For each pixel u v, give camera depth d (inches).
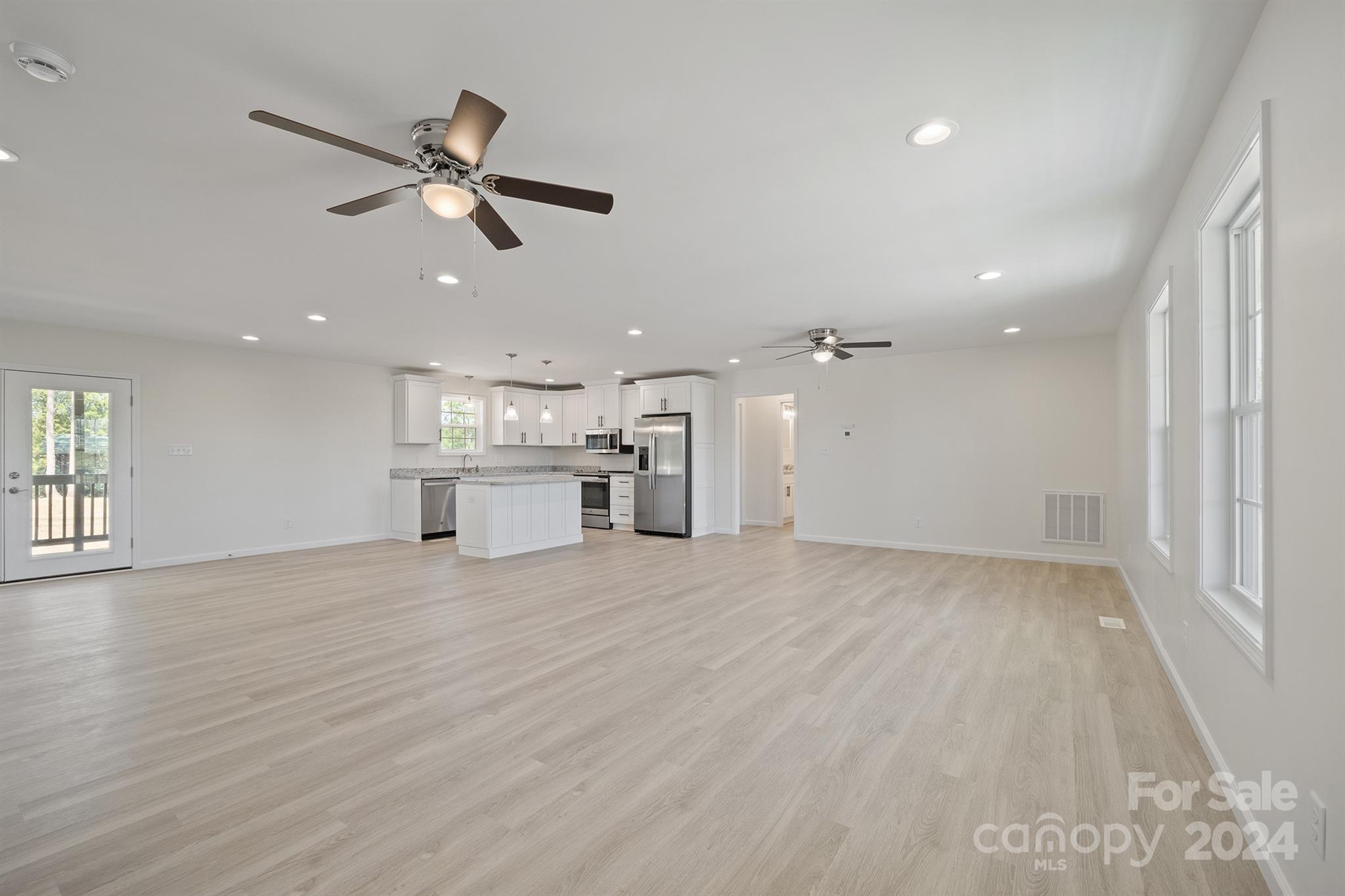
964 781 82.7
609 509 362.9
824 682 117.7
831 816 75.0
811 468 306.3
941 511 269.7
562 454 413.1
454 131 68.3
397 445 323.3
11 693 112.5
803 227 118.5
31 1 57.2
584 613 167.6
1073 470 240.7
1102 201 107.0
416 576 218.2
